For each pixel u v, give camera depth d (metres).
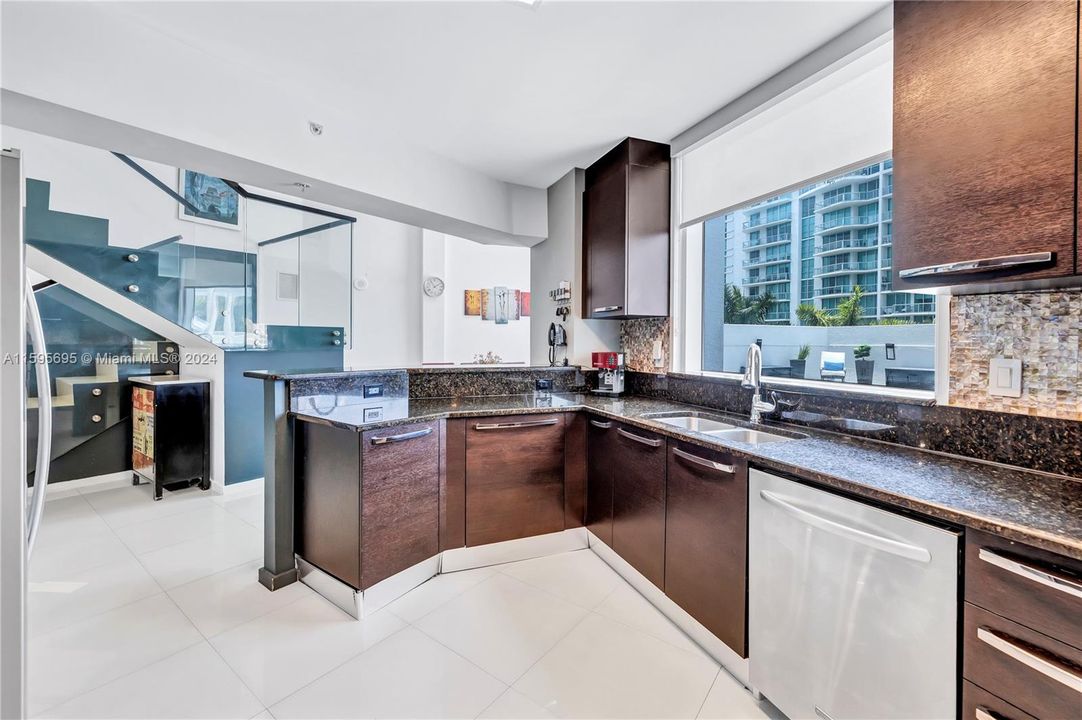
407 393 2.79
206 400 3.77
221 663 1.68
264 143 2.10
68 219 3.02
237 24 1.75
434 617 1.98
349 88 2.18
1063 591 0.84
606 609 2.05
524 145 2.80
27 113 1.65
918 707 1.07
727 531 1.63
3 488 1.03
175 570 2.39
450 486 2.34
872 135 1.81
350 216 5.11
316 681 1.59
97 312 3.79
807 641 1.33
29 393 3.52
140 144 1.90
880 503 1.17
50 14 1.57
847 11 1.67
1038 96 1.04
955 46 1.20
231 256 3.85
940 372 1.55
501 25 1.74
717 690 1.57
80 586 2.22
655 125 2.57
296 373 2.34
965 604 0.99
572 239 3.22
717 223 2.80
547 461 2.56
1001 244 1.11
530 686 1.58
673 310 2.88
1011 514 0.98
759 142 2.30
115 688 1.54
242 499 3.56
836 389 1.94
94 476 3.83
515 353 6.62
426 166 2.82
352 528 1.98
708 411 2.47
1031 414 1.32
